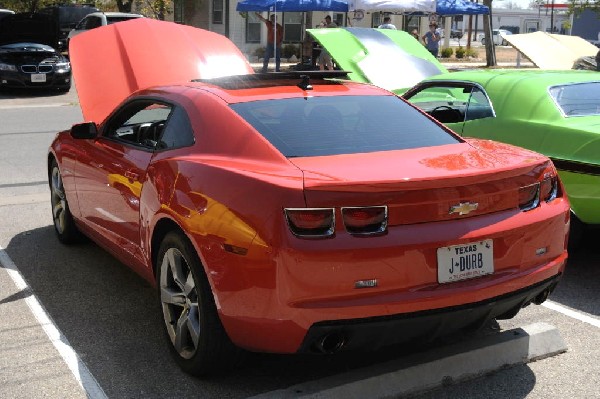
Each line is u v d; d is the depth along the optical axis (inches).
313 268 121.5
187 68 297.0
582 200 206.4
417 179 124.9
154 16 1137.4
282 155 139.7
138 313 182.1
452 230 128.9
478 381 145.3
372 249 122.9
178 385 143.8
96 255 229.5
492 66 1050.7
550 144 216.2
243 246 126.5
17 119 563.5
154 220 154.4
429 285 127.4
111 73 288.4
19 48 705.6
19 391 141.1
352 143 149.3
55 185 239.0
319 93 169.6
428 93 291.6
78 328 172.6
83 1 1223.5
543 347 157.1
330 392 134.5
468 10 935.7
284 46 1090.7
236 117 150.6
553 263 144.8
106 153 191.6
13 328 172.2
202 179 139.8
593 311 186.4
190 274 143.5
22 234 253.3
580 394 140.2
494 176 133.1
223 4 1103.6
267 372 148.9
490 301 133.0
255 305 126.4
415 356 149.8
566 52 641.6
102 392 141.1
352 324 123.2
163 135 166.9
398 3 790.5
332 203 122.9
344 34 466.6
